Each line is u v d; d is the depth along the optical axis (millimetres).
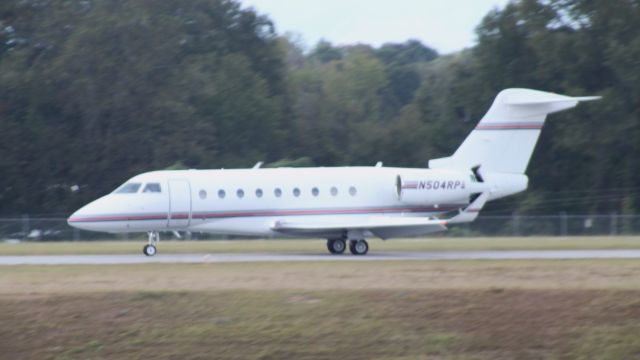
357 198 148250
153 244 144625
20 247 172125
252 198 145625
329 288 95312
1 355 83562
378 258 134375
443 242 183625
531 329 85812
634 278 103312
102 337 85250
